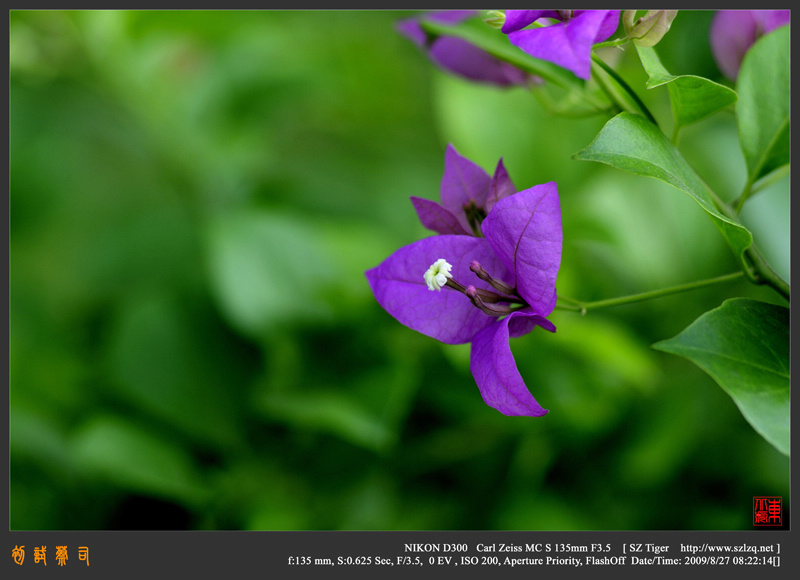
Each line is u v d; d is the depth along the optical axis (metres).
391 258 0.57
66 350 0.78
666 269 0.73
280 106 0.88
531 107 0.73
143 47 0.90
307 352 0.71
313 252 0.72
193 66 0.98
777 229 0.69
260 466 0.71
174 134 0.87
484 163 0.72
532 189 0.55
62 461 0.71
